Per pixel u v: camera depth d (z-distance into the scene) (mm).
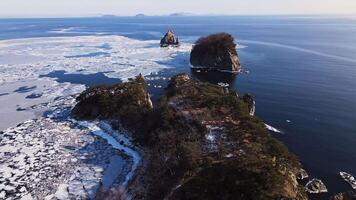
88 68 114625
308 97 79812
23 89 89812
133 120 59469
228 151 41562
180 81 72625
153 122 54750
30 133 60188
